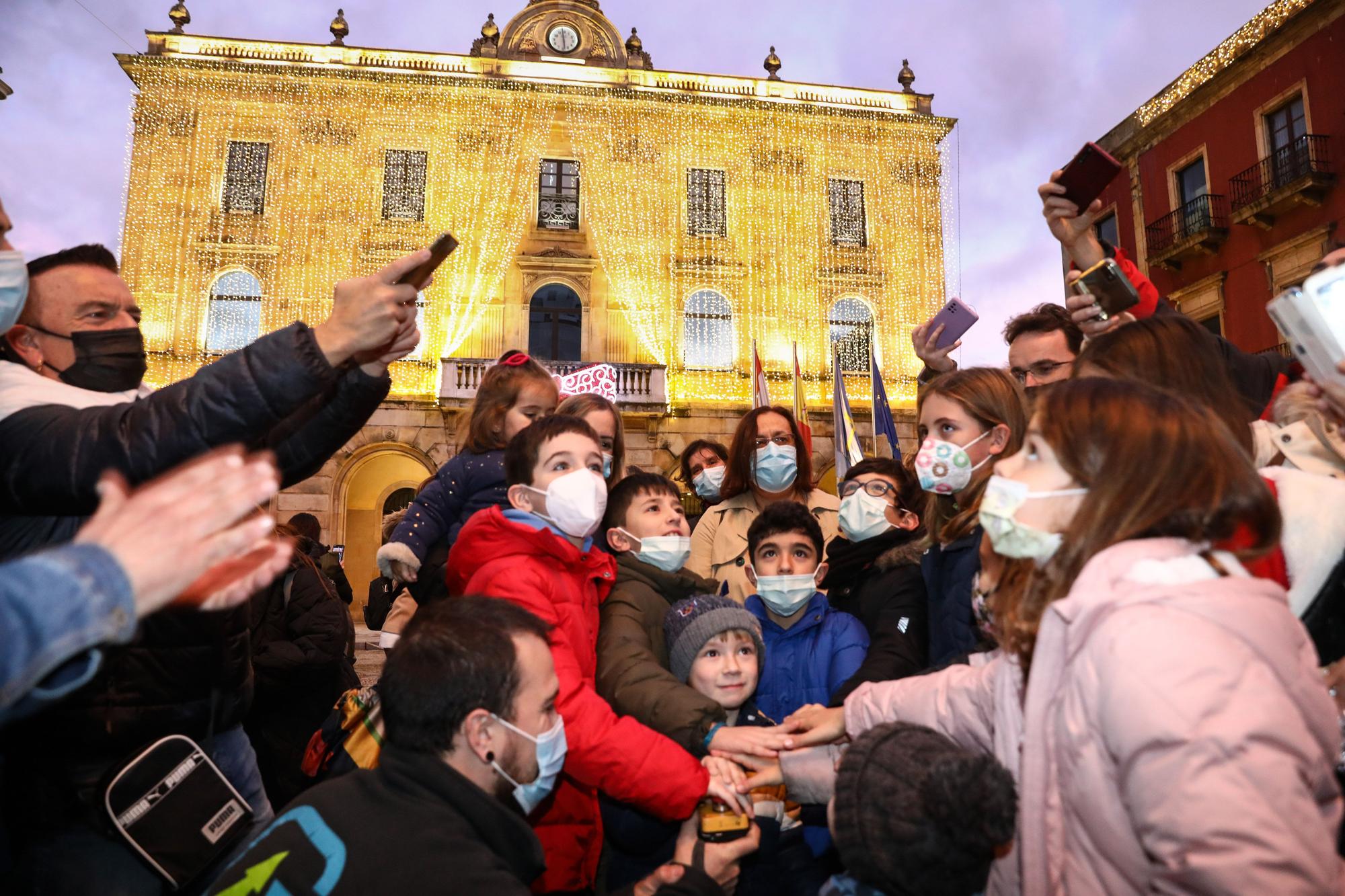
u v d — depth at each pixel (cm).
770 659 272
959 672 184
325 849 148
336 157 1833
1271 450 202
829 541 365
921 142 2036
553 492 237
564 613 230
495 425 332
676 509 283
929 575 268
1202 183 1709
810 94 2022
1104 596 127
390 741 169
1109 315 272
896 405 1930
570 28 2009
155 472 162
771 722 247
